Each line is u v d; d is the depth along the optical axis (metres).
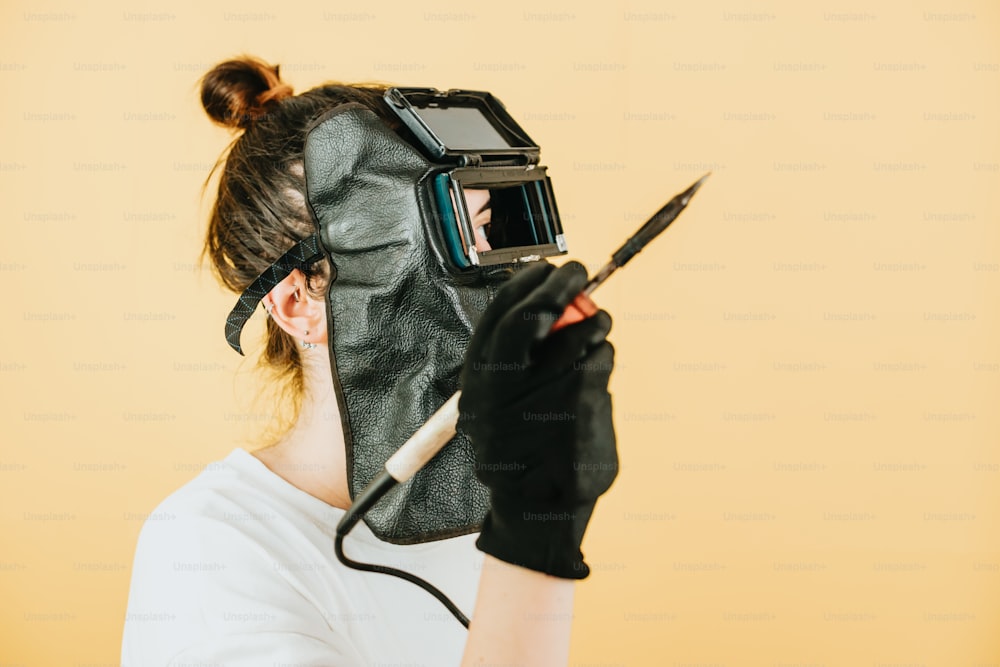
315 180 0.90
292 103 1.00
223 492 0.93
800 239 2.28
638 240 0.61
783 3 2.20
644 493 2.34
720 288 2.29
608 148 2.23
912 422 2.32
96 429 2.13
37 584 2.14
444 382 0.89
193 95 2.07
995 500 2.32
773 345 2.31
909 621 2.34
